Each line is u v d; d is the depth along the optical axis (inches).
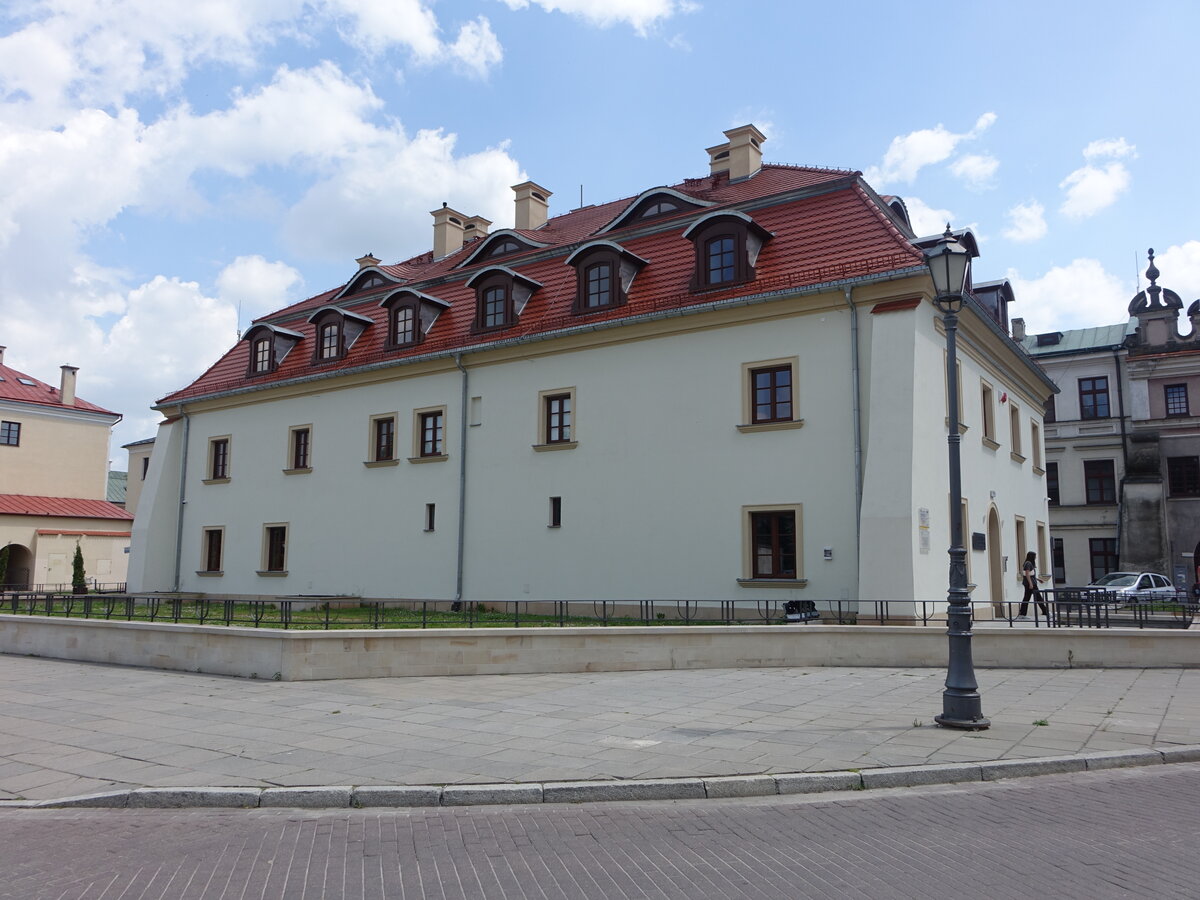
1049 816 282.4
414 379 1098.1
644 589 888.3
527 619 773.3
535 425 986.1
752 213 963.3
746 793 313.6
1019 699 501.0
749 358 857.5
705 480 867.4
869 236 840.9
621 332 930.7
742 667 657.0
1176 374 1649.9
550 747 374.0
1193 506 1598.2
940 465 814.5
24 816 291.6
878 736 394.3
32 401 1894.7
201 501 1295.5
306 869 234.4
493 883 221.9
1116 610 813.2
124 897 213.6
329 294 1439.5
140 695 522.0
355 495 1130.0
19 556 1801.2
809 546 802.8
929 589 761.6
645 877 225.6
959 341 895.1
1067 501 1766.7
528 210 1350.9
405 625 652.7
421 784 312.8
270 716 451.8
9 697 517.3
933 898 208.8
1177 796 307.6
